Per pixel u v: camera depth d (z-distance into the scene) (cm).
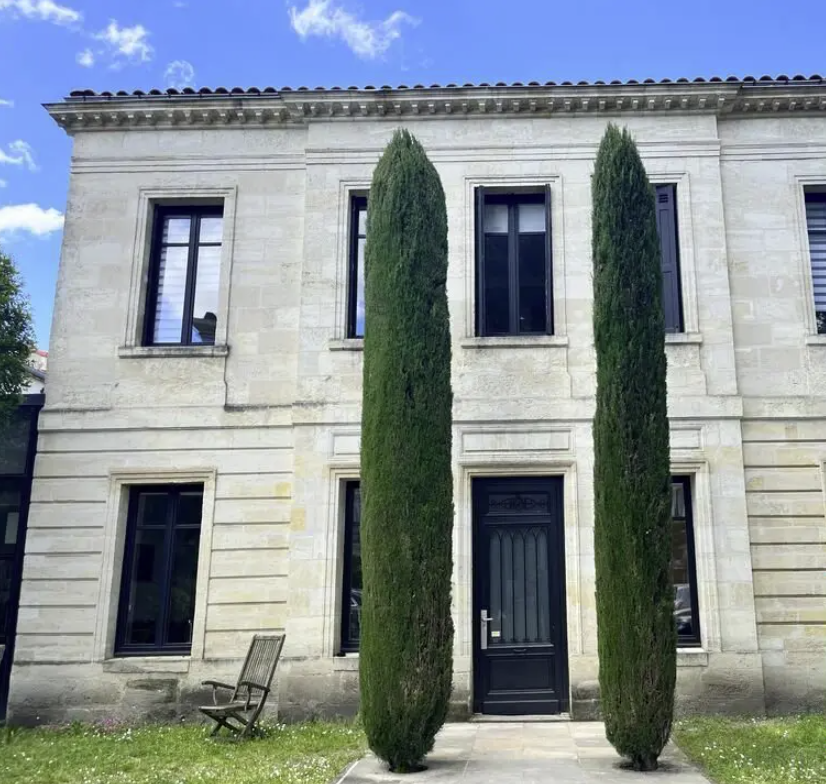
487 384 1089
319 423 1089
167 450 1112
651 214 841
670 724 740
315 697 1016
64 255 1174
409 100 1158
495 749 834
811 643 1023
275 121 1202
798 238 1138
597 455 799
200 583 1072
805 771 716
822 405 1083
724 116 1174
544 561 1062
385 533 778
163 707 1039
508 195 1175
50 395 1133
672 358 1092
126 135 1213
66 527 1093
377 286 842
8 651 1105
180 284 1198
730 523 1043
